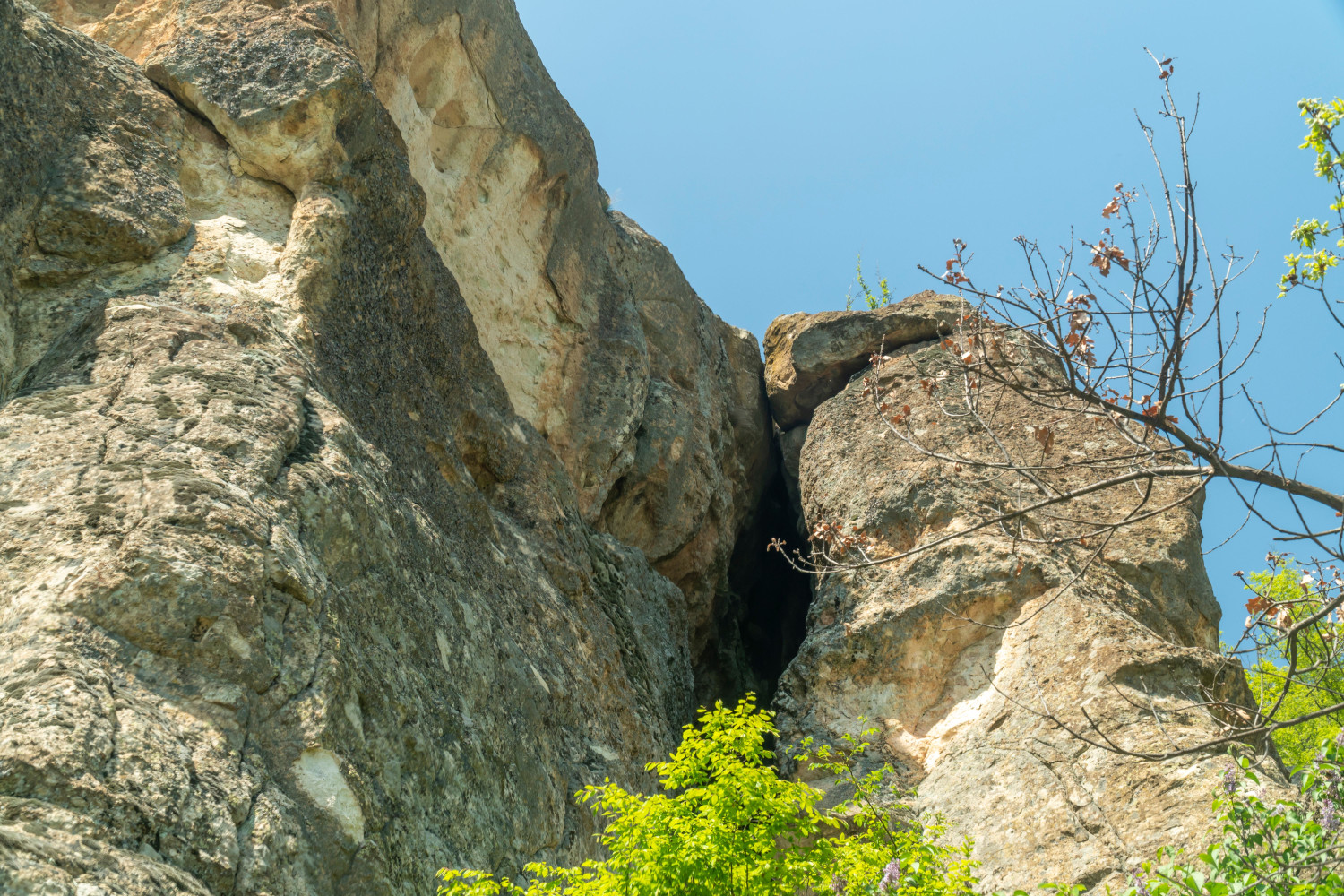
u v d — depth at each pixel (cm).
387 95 1345
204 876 433
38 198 797
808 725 1339
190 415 662
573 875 670
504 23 1581
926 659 1344
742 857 646
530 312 1595
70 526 550
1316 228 548
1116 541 1380
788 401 2025
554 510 1320
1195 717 1088
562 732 977
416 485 918
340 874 511
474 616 862
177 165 913
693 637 1833
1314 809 560
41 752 421
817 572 705
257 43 994
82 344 721
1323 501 506
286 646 567
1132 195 506
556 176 1664
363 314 937
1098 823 1037
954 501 1470
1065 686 1189
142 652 509
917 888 663
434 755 666
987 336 664
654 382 1834
